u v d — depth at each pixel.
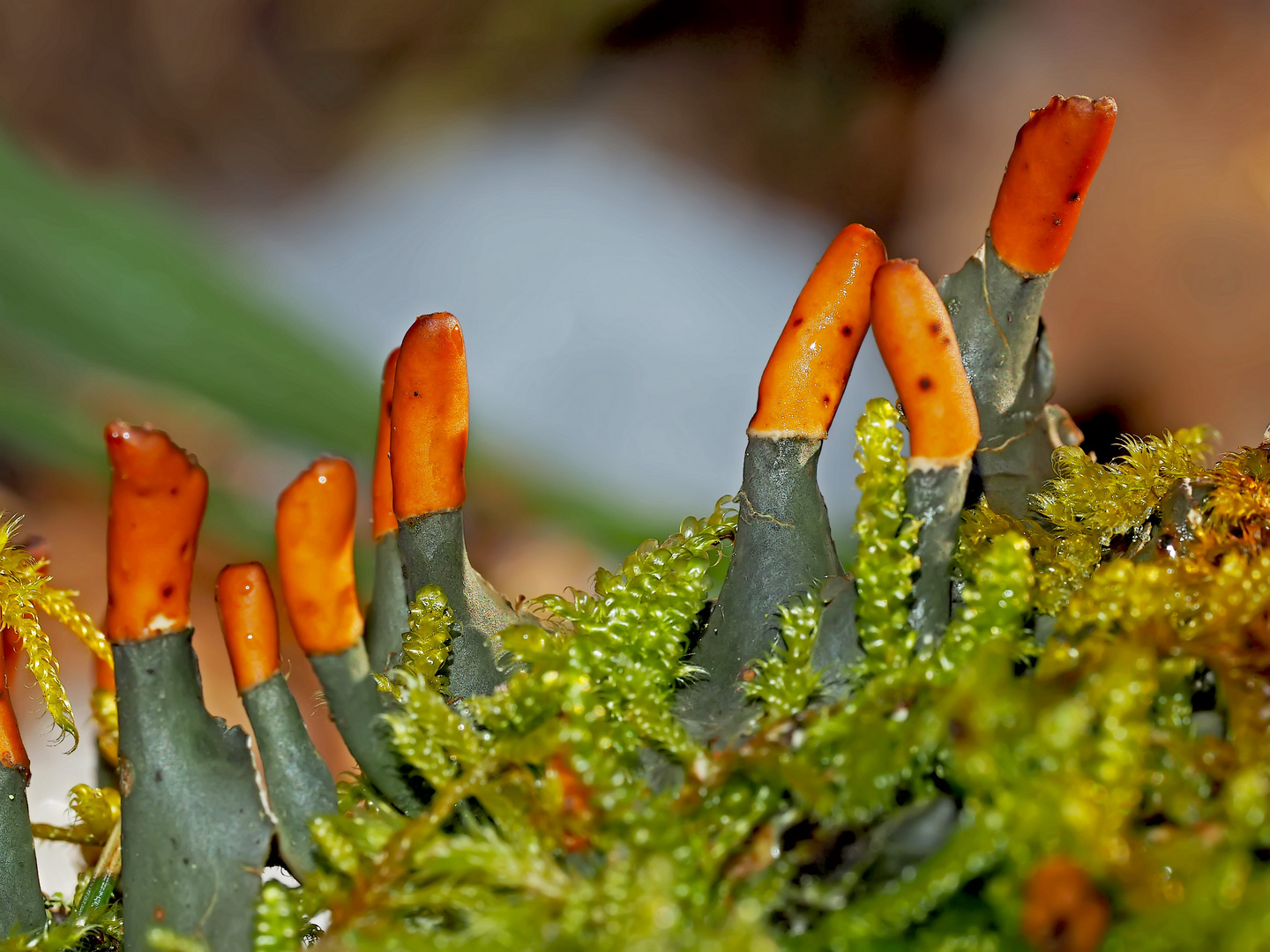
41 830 0.11
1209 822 0.10
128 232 0.25
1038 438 0.11
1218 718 0.10
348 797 0.11
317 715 0.19
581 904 0.10
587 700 0.10
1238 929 0.09
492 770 0.10
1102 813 0.09
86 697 0.17
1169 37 0.34
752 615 0.10
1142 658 0.10
